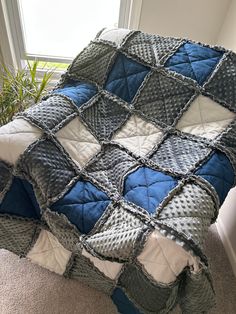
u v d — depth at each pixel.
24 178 0.84
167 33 1.52
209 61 0.99
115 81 1.03
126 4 1.50
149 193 0.79
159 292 0.73
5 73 1.65
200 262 0.66
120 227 0.73
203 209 0.75
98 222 0.76
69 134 0.90
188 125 0.95
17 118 0.88
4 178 0.83
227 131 0.92
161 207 0.74
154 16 1.46
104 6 1.58
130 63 1.03
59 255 0.92
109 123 0.99
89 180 0.85
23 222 0.88
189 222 0.70
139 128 0.97
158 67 1.00
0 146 0.82
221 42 1.46
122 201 0.79
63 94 0.97
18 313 1.04
